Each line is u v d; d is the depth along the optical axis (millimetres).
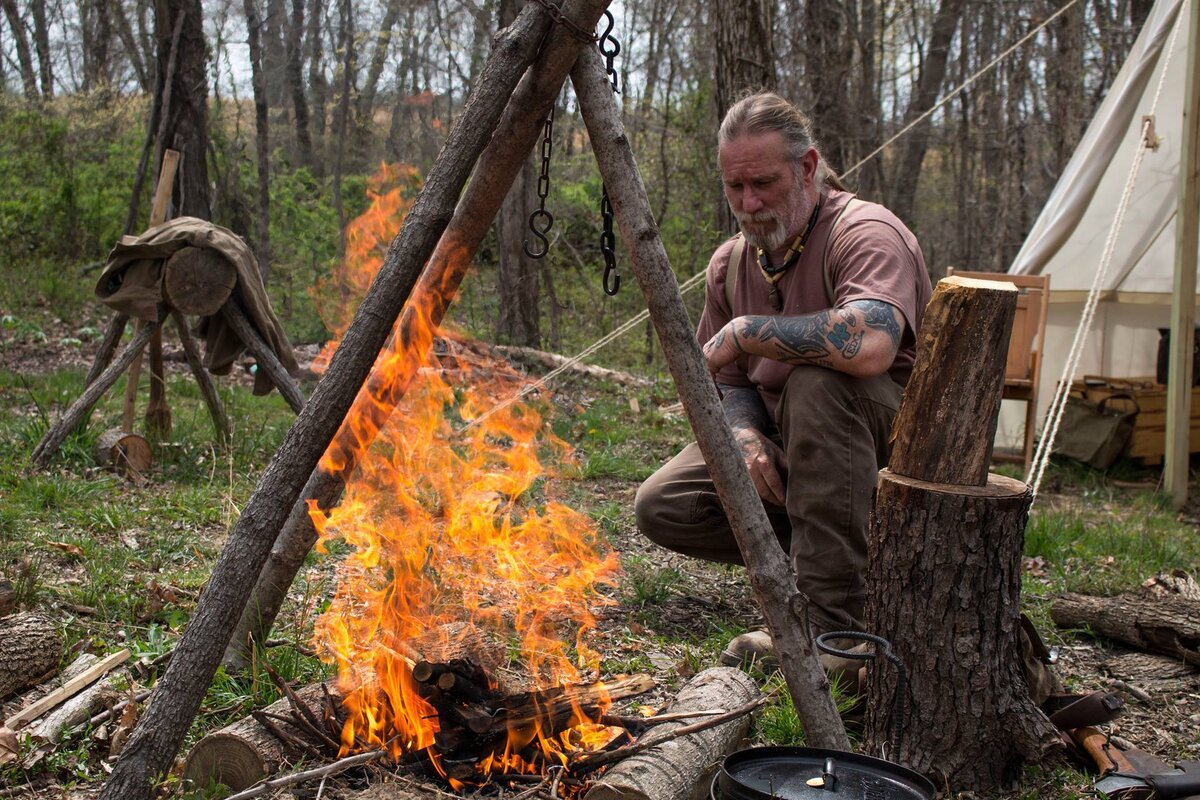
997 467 7922
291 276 15320
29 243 15305
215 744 2512
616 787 2340
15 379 8617
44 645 3086
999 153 20125
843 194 3486
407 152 17047
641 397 9914
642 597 4219
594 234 15836
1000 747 2791
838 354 3172
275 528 2568
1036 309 7746
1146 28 7879
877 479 3066
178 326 6258
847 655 2561
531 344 12812
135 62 20766
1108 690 3617
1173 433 7207
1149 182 8062
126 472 5766
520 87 2723
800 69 15016
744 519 2705
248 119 21703
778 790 2217
